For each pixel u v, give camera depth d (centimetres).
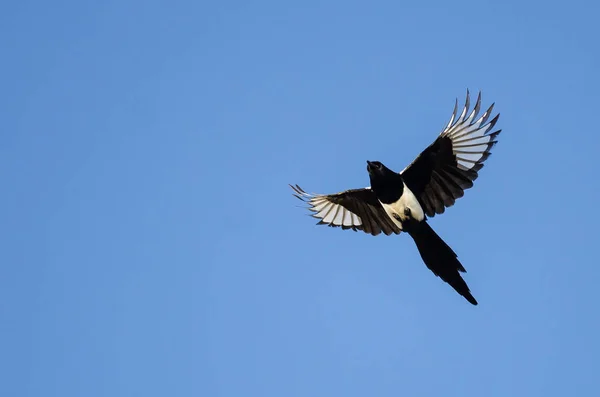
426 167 1536
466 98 1499
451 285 1518
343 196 1642
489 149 1482
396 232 1598
